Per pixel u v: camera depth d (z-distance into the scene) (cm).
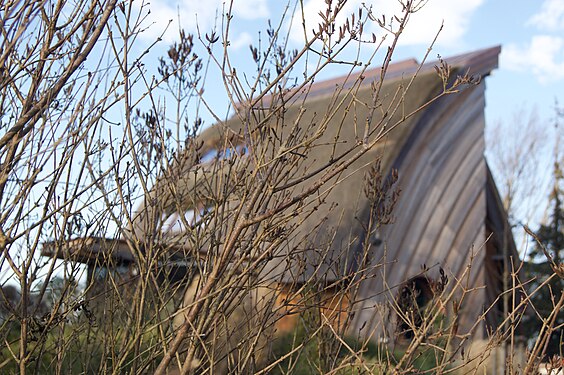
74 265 425
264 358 462
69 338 439
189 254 434
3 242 342
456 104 1573
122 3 379
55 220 397
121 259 492
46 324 401
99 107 396
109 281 460
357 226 1133
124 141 411
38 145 371
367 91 1402
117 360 417
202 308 365
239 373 379
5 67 352
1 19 331
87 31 348
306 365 568
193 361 349
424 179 1495
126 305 447
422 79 1443
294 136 360
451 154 1583
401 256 1435
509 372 371
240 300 387
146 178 441
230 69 364
